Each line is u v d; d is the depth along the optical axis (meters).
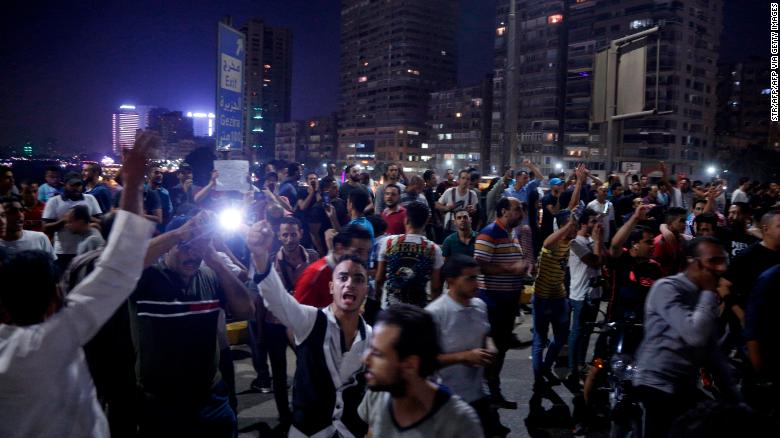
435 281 5.02
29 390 2.06
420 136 171.75
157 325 3.10
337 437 3.09
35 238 5.80
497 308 5.30
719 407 1.33
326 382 3.12
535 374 5.64
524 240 6.93
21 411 2.05
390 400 2.16
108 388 3.41
